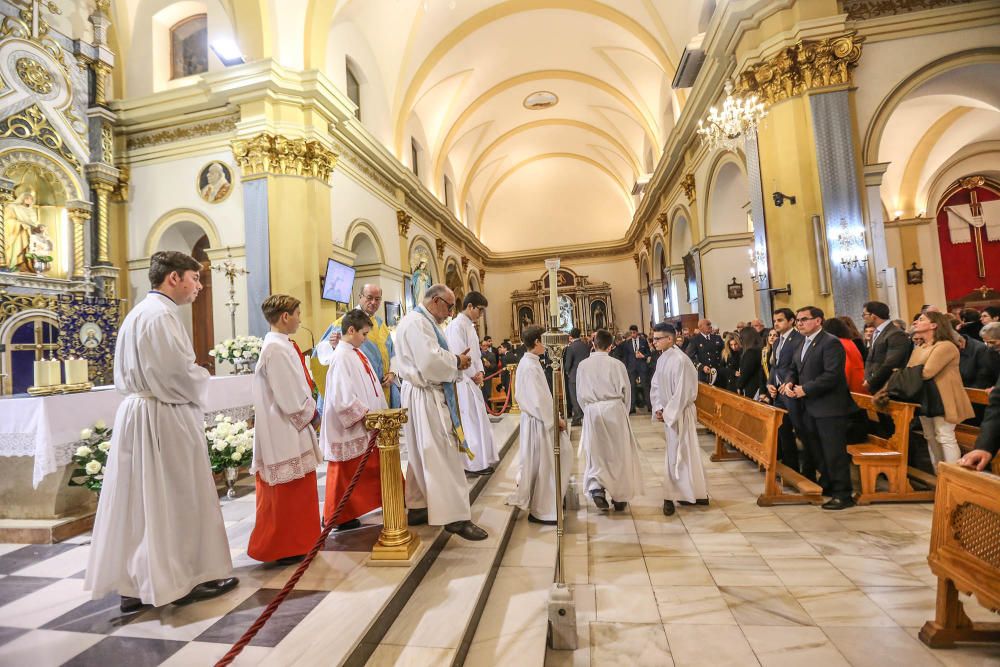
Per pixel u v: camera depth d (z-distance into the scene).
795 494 4.56
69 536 3.69
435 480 3.27
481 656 2.39
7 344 7.34
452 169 18.95
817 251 6.80
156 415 2.49
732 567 3.38
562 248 23.75
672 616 2.83
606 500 4.75
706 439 7.65
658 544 3.83
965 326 6.52
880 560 3.34
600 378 4.58
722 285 10.65
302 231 8.47
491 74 15.32
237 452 4.46
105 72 8.98
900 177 13.69
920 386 4.35
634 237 21.88
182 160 9.01
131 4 9.45
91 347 7.87
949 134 12.79
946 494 2.42
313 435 3.12
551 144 22.03
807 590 3.02
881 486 4.82
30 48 7.98
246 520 3.91
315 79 8.45
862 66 7.01
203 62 9.43
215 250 8.66
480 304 4.49
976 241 14.08
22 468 3.78
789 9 7.04
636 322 23.12
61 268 8.35
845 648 2.45
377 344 5.22
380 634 2.34
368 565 2.85
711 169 10.20
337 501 3.47
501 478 5.16
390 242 12.16
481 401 5.18
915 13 6.91
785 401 5.02
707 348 9.35
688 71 9.07
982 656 2.33
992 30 6.81
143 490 2.41
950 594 2.42
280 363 2.96
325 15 8.99
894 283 6.74
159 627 2.31
